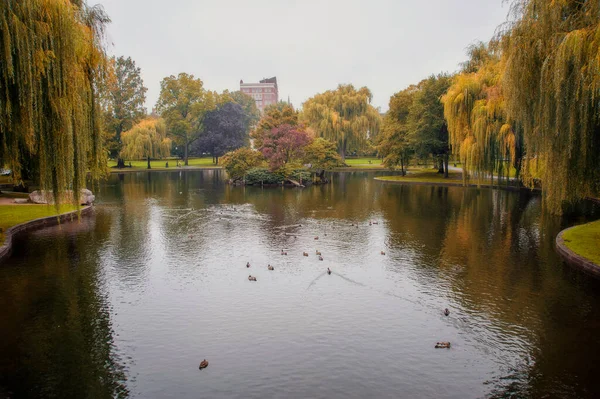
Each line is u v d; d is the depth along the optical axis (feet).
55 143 58.03
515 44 62.54
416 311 44.98
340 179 214.69
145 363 34.99
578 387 31.58
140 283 53.26
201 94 310.86
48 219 90.38
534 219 97.35
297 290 51.01
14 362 34.91
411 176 215.92
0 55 50.42
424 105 187.52
